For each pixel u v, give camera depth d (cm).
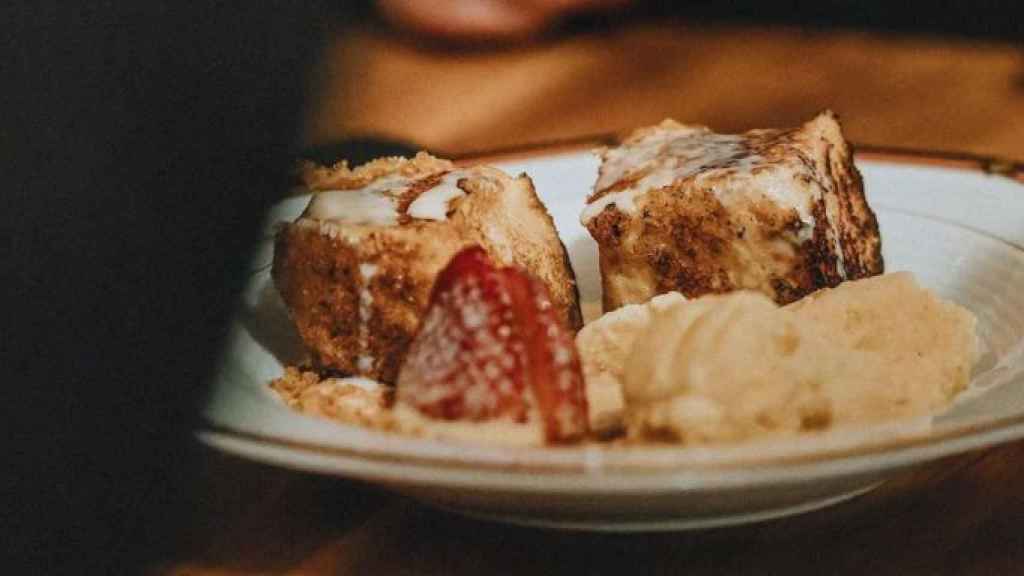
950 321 43
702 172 47
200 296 37
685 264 47
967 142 66
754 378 38
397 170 50
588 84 78
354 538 39
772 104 73
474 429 38
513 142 67
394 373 44
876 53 81
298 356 46
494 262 42
